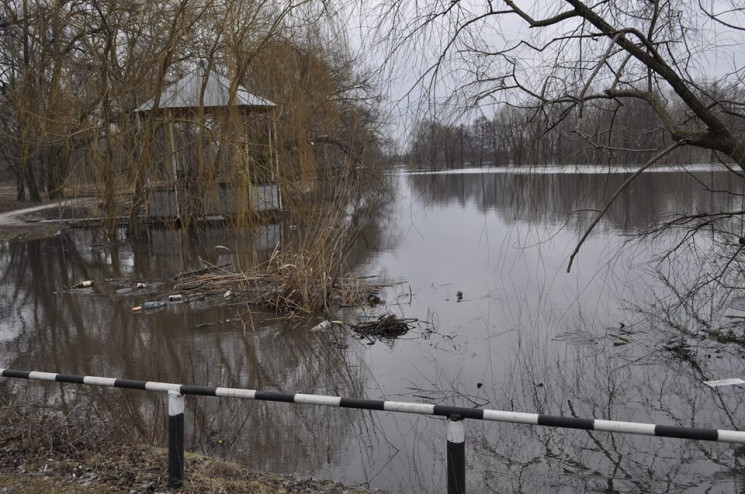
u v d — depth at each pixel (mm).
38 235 25266
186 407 6867
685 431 3133
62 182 18453
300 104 14477
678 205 9484
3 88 20938
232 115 15359
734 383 7273
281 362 8539
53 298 13102
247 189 15406
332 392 7375
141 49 16672
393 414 6715
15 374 4535
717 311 9812
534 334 9445
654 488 5074
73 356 8953
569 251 15758
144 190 17562
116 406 6746
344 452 5742
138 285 13781
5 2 18250
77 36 16891
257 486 4465
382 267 15508
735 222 9234
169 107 16406
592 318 10109
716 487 5102
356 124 12453
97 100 16828
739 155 6414
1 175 52375
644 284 11438
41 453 4797
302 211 13977
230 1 15164
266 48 15273
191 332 10094
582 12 6414
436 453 5750
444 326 10062
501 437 6133
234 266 14922
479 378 7727
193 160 17047
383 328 9875
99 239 22250
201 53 16203
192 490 4176
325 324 10211
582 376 7676
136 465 4617
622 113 7359
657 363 8055
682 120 7363
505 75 6762
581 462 5578
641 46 6824
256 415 6672
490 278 13586
